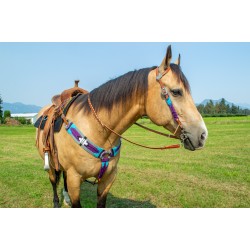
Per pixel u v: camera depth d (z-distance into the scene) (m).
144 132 25.98
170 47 2.79
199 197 5.43
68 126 3.28
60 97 4.41
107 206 4.96
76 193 3.37
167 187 6.15
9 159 10.68
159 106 2.88
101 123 3.12
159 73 2.86
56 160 3.58
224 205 5.01
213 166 8.67
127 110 3.05
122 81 3.06
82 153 3.17
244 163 9.10
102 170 3.24
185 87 2.82
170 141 17.42
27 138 21.72
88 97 3.33
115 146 3.27
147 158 10.52
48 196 5.59
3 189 6.08
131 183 6.54
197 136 2.77
